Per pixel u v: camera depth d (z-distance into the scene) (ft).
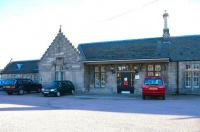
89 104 70.74
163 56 105.81
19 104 70.33
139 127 37.04
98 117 46.32
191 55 104.78
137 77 108.78
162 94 85.61
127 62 108.47
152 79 87.45
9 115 48.67
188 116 47.91
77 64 115.85
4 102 76.02
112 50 116.47
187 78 104.22
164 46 110.22
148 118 45.32
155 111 55.36
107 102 76.48
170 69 105.40
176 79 104.63
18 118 44.96
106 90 113.60
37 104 70.74
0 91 136.87
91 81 116.16
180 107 63.00
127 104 70.49
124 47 115.75
